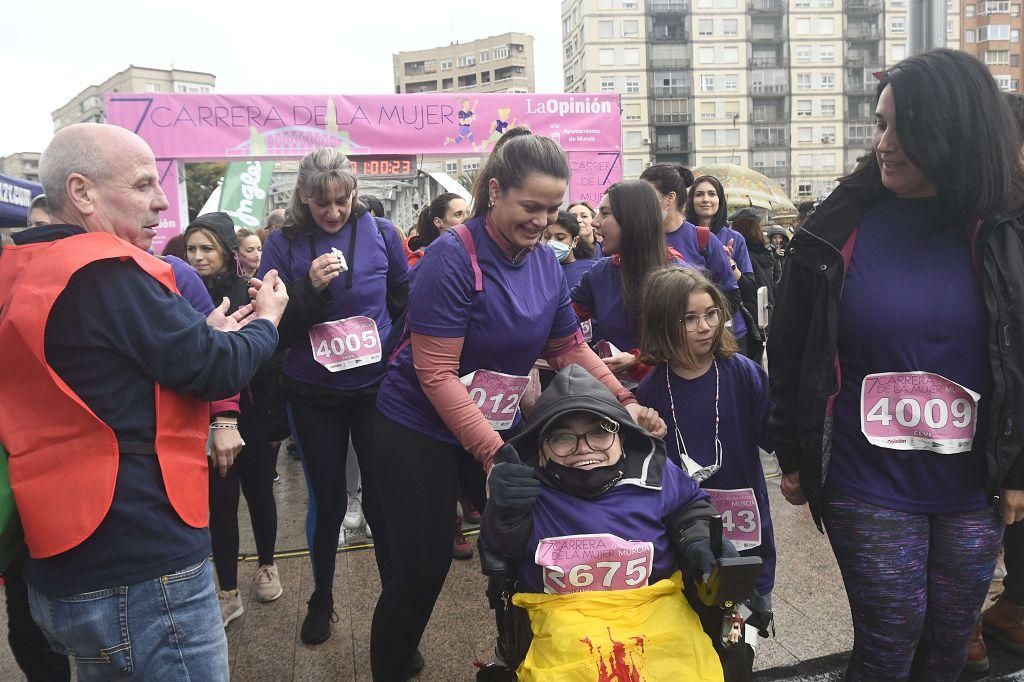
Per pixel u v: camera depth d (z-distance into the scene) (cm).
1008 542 283
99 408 160
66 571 159
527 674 179
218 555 322
